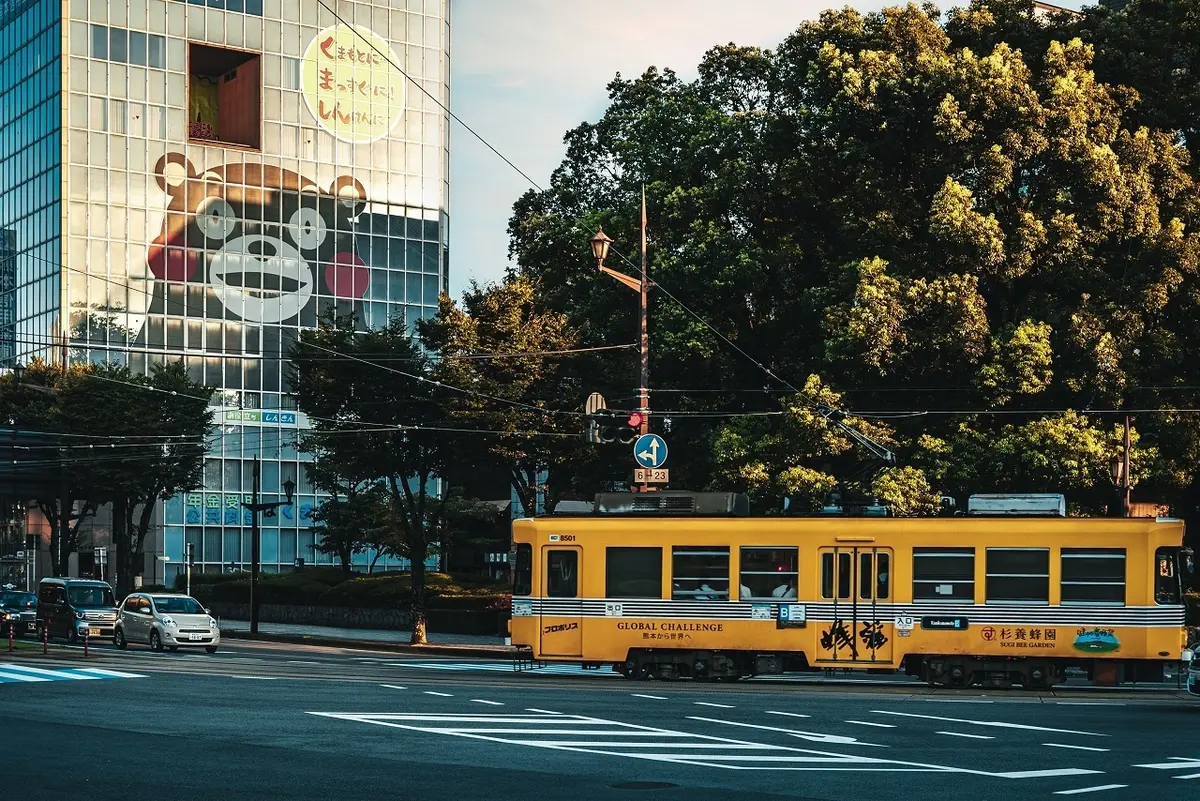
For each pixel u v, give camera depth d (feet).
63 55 298.56
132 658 117.39
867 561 94.58
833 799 43.88
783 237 134.31
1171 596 89.97
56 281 296.92
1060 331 123.13
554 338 140.87
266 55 320.91
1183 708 78.59
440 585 188.24
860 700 79.46
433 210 340.80
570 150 163.94
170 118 309.22
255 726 62.64
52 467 228.84
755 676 106.63
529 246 159.22
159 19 308.81
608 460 145.59
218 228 312.71
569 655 99.55
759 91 152.97
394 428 145.38
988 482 121.08
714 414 138.51
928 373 126.00
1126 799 44.39
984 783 47.47
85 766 49.96
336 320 151.94
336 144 328.90
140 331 302.04
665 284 137.39
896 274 125.18
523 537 101.40
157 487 213.87
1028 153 123.13
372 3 335.47
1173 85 132.36
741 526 97.09
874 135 130.21
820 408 122.93
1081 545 91.15
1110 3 188.75
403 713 68.59
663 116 150.00
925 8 139.23
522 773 48.70
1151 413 123.85
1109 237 125.90
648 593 98.37
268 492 304.30
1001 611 91.97
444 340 142.82
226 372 309.83
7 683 87.20
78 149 299.38
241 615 221.87
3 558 340.80
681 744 57.21
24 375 245.45
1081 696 86.79
